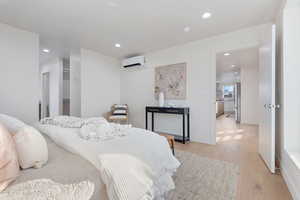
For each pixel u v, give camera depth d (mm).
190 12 2143
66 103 5000
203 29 2676
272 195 1396
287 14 1712
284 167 1675
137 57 4047
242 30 2652
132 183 819
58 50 3822
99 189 754
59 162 900
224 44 2854
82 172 797
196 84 3225
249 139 3385
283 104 1725
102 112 4211
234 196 1373
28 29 2643
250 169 1895
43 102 5281
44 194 588
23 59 2646
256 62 4609
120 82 4746
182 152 2525
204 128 3115
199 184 1560
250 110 5332
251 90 5316
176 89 3525
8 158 689
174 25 2527
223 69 5906
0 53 2408
